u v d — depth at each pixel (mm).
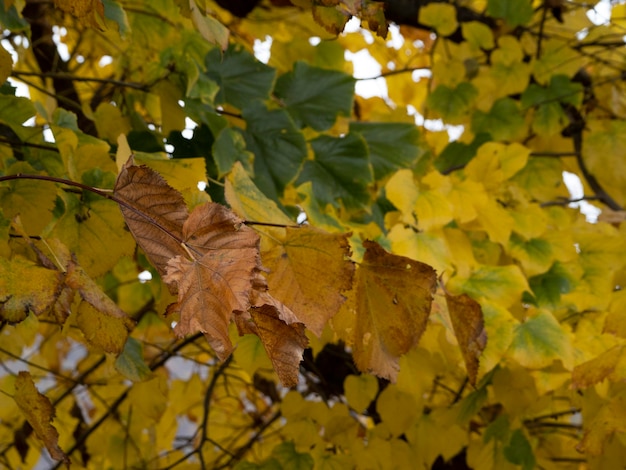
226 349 771
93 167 965
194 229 798
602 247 1399
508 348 1169
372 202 1331
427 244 1164
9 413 1479
